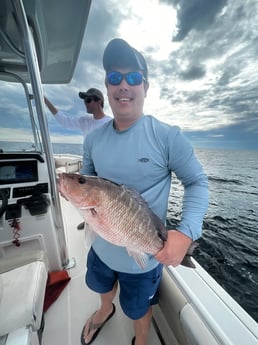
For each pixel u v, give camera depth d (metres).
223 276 4.08
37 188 1.53
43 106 1.32
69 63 2.05
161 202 0.98
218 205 9.87
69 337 1.31
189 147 0.86
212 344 0.78
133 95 0.88
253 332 0.80
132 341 1.28
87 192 0.83
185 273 1.16
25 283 1.00
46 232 1.47
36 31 1.37
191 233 0.82
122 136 0.94
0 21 1.21
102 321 1.34
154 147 0.88
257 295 3.44
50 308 1.49
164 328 1.28
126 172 0.93
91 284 1.25
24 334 0.79
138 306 1.08
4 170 1.52
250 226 7.33
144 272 1.04
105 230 0.85
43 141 1.37
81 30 1.51
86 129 3.01
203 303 0.95
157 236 0.88
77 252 2.06
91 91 2.82
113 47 0.85
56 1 1.19
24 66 1.82
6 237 1.35
